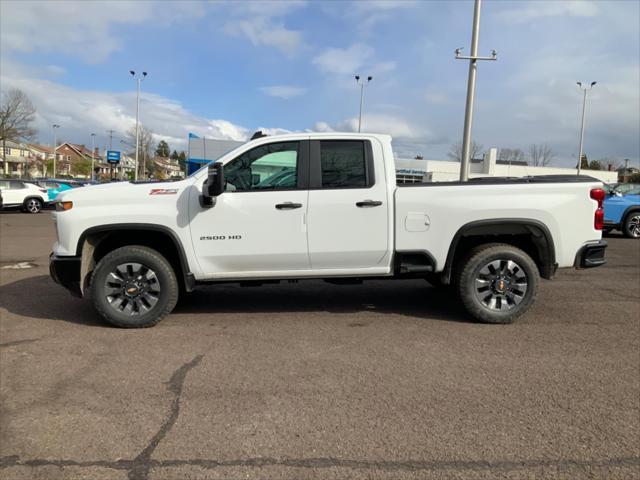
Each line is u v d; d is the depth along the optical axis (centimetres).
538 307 605
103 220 497
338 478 258
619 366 409
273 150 515
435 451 282
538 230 523
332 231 512
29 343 464
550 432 303
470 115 1838
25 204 2306
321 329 510
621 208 1412
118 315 506
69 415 324
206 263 512
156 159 10344
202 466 269
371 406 337
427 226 518
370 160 516
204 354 436
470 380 380
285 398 349
